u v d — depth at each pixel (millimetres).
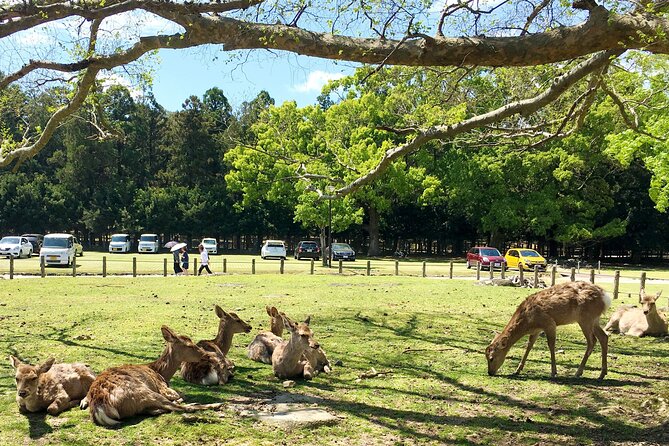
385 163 9117
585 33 6184
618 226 43938
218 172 61344
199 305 15008
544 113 12477
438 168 46719
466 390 7297
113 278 23516
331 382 7566
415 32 7012
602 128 37812
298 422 5836
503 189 44281
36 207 56688
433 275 29172
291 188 45188
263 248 43656
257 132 43156
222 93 74688
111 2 7684
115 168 62906
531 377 7988
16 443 5184
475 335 11258
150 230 58031
